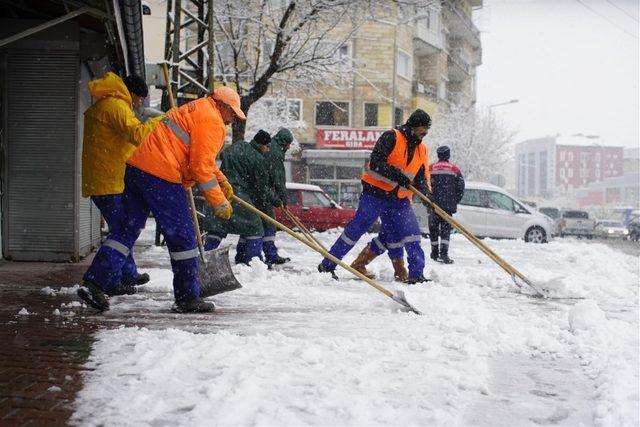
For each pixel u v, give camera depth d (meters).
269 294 6.28
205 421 2.78
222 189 5.69
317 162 34.31
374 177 7.36
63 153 8.73
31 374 3.45
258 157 8.54
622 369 3.67
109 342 4.08
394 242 7.48
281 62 18.08
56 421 2.80
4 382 3.31
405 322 5.00
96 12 7.15
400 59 38.50
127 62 9.26
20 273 7.51
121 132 5.91
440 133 42.91
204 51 13.70
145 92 6.22
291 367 3.56
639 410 3.04
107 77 6.02
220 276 5.82
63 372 3.49
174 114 5.12
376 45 36.62
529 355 4.14
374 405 3.04
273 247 9.47
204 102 5.17
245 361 3.64
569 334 4.58
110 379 3.35
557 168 177.75
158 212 5.11
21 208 8.73
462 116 44.25
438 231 10.94
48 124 8.72
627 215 52.72
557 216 42.88
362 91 36.38
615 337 4.52
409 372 3.59
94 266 5.13
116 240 5.14
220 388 3.14
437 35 43.94
